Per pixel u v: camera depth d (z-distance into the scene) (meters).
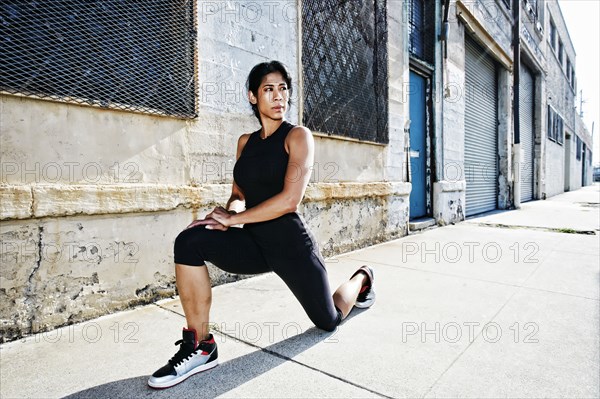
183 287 1.57
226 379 1.56
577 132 27.52
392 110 5.18
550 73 15.73
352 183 4.31
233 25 3.02
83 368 1.65
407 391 1.46
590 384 1.50
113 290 2.31
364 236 4.53
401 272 3.35
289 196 1.60
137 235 2.43
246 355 1.77
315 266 1.75
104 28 2.27
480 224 6.61
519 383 1.51
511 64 9.92
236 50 3.05
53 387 1.49
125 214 2.36
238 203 1.97
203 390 1.47
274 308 2.41
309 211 3.72
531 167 13.70
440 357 1.75
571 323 2.15
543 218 7.44
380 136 4.87
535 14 12.67
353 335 1.99
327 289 1.83
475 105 8.38
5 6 1.91
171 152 2.62
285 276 1.75
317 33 3.86
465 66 7.79
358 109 4.46
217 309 2.39
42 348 1.84
